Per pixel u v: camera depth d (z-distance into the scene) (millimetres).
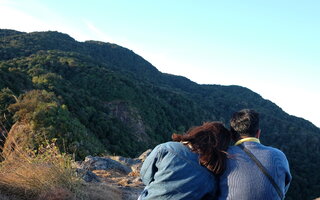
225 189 1601
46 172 4074
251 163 1580
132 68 147750
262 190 1511
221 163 1595
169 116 74750
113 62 141625
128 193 5402
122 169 7988
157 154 1688
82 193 4184
